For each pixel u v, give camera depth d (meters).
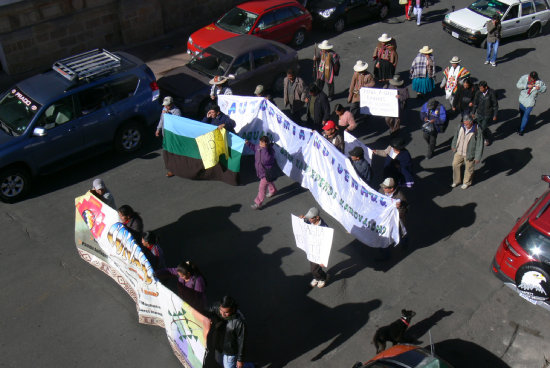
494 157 13.40
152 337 8.72
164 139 11.69
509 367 8.48
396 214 9.41
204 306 8.31
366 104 13.16
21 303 9.20
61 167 11.88
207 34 16.69
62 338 8.64
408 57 18.16
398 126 13.41
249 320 9.00
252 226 10.95
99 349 8.48
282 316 9.09
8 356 8.34
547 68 17.80
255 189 12.02
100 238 8.98
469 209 11.63
